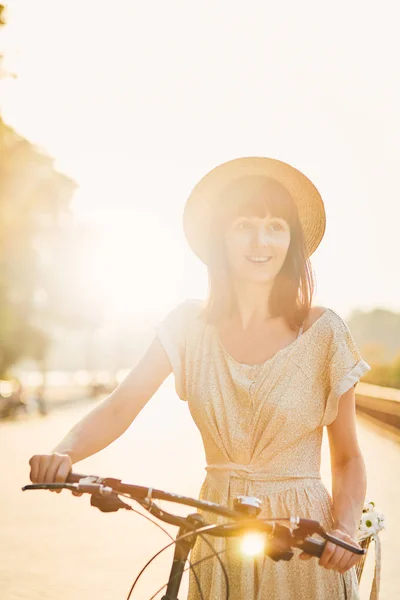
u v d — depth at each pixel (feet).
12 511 35.94
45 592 22.72
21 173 132.87
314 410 9.42
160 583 23.88
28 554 27.55
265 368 9.41
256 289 9.79
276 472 9.35
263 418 9.34
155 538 30.22
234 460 9.49
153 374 10.03
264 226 9.79
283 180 10.20
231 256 9.82
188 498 7.79
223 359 9.65
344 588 9.36
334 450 9.70
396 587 23.68
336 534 8.04
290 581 9.24
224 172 10.28
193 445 72.54
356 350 9.57
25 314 146.72
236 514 7.75
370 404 108.06
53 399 186.50
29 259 142.20
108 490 7.81
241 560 9.27
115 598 22.20
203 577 9.54
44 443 75.46
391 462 54.95
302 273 9.94
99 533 31.12
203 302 10.19
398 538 30.30
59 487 7.80
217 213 10.07
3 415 122.62
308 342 9.48
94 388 202.59
